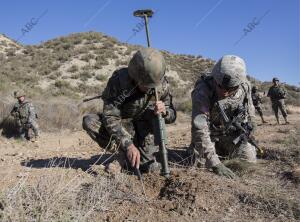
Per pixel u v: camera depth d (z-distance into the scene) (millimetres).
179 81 41312
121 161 5273
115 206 3988
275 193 4336
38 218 3346
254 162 5789
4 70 37938
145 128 5223
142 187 4492
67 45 46750
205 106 5418
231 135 5809
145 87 4723
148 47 4715
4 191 3918
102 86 36500
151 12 5051
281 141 7500
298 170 5125
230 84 5176
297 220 3689
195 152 5465
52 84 35875
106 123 4859
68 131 13914
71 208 3672
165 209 3945
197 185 4363
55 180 4328
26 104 12133
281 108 15336
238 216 3807
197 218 3760
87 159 6746
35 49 47312
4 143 11039
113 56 43938
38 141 11570
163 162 4746
